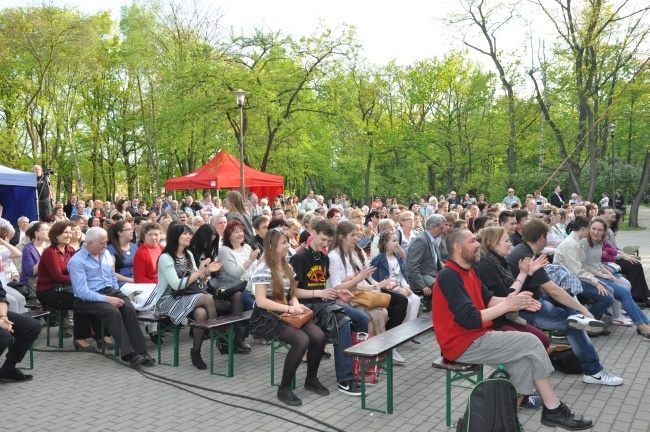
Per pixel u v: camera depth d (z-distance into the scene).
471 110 37.28
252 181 19.75
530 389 4.42
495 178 33.91
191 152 30.86
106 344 7.14
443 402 5.12
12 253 7.82
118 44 34.12
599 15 25.16
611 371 5.91
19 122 33.06
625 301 7.33
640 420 4.58
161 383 5.77
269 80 24.81
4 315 5.63
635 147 36.75
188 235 6.59
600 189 32.91
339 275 6.16
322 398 5.25
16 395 5.43
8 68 30.95
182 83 24.64
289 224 8.38
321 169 42.09
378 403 5.10
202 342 6.92
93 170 38.50
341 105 26.02
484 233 5.32
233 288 6.79
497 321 4.86
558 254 7.30
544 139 34.00
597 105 27.17
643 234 24.08
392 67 41.69
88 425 4.66
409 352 6.93
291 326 5.21
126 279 7.76
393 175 42.50
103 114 36.66
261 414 4.86
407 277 7.63
